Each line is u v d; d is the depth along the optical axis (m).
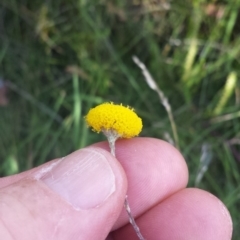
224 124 0.12
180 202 0.08
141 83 0.12
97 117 0.06
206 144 0.11
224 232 0.08
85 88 0.12
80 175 0.06
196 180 0.11
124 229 0.08
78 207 0.06
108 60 0.12
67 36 0.12
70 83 0.12
